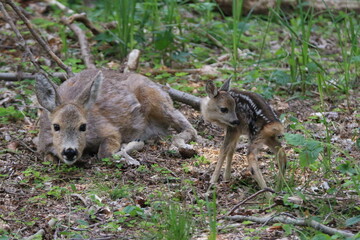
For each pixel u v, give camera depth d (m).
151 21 19.22
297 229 8.38
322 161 10.81
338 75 16.70
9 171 11.38
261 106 10.24
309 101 15.07
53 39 18.47
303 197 8.86
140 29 18.42
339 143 12.34
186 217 8.42
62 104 11.86
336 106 14.66
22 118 13.98
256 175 9.95
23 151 12.45
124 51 17.55
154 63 17.42
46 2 21.67
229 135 10.63
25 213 9.58
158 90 13.62
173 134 13.80
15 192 10.43
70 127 11.53
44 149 12.08
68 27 19.34
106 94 12.91
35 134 13.23
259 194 9.93
